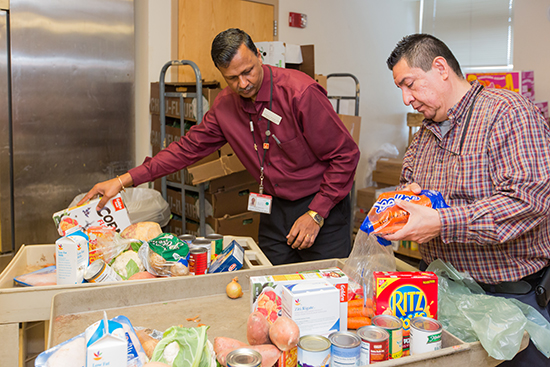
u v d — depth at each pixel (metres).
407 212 1.19
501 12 4.45
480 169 1.23
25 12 2.68
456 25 4.77
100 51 3.01
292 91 1.73
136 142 3.39
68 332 1.11
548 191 1.12
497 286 1.29
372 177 4.64
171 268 1.42
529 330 1.09
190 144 2.01
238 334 1.13
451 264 1.33
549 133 1.21
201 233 2.82
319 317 0.98
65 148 2.95
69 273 1.33
